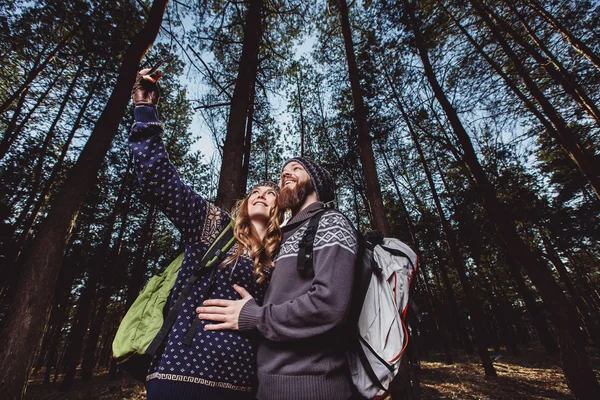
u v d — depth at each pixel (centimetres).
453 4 775
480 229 1318
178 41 698
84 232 1453
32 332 313
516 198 1320
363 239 118
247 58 563
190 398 89
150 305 116
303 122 1378
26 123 1147
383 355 92
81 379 1221
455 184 1419
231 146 444
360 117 603
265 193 155
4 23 753
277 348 99
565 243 1346
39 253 343
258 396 98
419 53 868
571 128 810
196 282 113
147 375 99
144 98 130
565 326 509
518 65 648
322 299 89
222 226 131
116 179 1392
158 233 1823
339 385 92
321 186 147
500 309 2072
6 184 1080
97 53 756
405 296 107
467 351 1778
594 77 642
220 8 781
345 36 725
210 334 100
